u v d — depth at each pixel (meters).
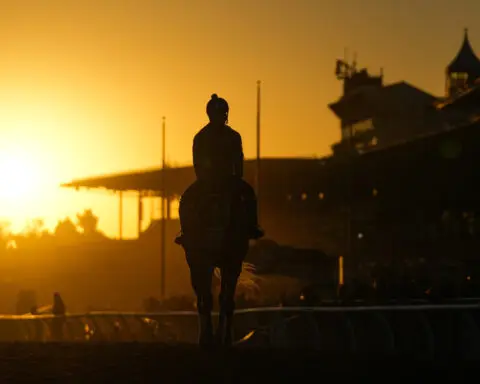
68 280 152.12
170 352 26.84
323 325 46.44
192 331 57.78
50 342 32.66
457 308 40.50
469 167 122.44
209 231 27.45
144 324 60.31
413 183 132.00
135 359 25.34
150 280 149.62
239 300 62.41
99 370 23.56
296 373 22.97
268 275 92.19
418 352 41.44
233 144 27.95
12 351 28.47
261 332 47.97
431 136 125.25
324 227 157.50
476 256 117.88
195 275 27.70
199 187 27.73
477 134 119.94
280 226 164.00
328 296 87.12
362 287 60.66
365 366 24.05
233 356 25.80
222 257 27.78
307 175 158.12
